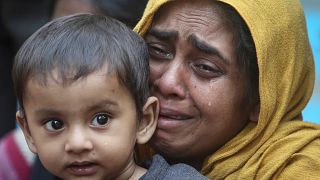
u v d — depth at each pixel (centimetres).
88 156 246
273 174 260
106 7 345
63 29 256
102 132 246
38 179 342
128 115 251
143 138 261
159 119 266
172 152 270
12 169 353
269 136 268
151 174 254
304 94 288
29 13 473
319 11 461
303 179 256
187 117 265
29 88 246
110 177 253
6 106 481
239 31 261
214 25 261
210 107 263
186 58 264
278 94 269
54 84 241
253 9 262
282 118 278
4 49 492
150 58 268
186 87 264
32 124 250
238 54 262
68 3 354
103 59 246
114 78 246
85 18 263
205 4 262
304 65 282
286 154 260
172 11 265
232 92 264
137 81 254
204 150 271
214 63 261
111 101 246
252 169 262
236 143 269
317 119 450
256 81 268
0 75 481
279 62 269
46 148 248
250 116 272
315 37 457
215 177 270
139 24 270
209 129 266
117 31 259
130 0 345
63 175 251
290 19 271
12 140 360
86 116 244
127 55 253
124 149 250
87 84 241
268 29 263
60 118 245
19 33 478
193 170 257
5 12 479
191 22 262
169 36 263
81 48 247
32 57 247
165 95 264
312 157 258
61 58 243
